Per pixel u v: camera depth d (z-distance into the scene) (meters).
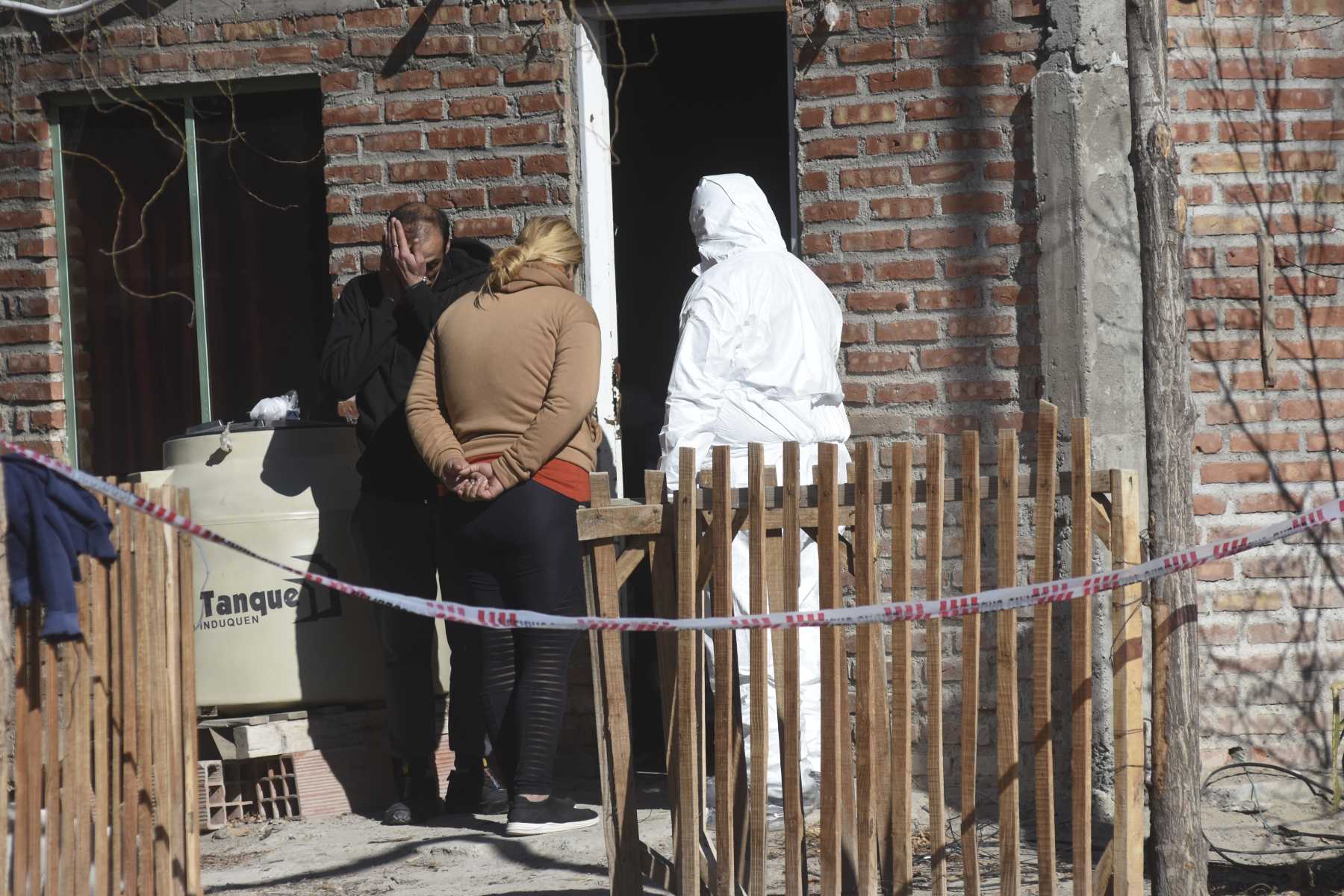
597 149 16.00
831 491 10.09
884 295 14.94
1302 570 14.80
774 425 13.47
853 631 14.68
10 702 9.34
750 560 10.19
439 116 15.90
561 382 12.84
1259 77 14.77
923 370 14.85
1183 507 10.12
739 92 21.69
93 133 17.16
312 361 16.80
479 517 13.03
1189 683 10.05
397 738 14.13
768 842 13.16
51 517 9.67
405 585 14.03
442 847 13.11
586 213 15.82
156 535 10.71
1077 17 14.20
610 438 16.19
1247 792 14.48
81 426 17.28
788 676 10.17
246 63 16.33
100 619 10.20
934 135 14.76
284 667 14.41
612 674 10.57
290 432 14.85
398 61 15.97
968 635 9.90
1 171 17.08
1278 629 14.82
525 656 13.38
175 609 10.91
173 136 16.97
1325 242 14.80
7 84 16.97
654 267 21.42
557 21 15.65
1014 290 14.59
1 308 17.17
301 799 14.50
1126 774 9.76
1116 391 14.27
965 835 9.95
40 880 9.87
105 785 10.25
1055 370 14.35
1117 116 14.24
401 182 16.02
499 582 13.40
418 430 13.16
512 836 13.30
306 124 16.64
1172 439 10.13
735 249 13.95
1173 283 10.16
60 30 16.75
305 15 16.19
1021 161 14.53
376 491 13.99
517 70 15.73
